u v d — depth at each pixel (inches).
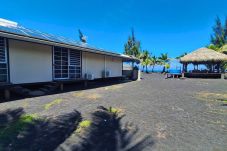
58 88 420.8
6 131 153.6
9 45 333.4
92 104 262.1
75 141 135.1
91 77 556.4
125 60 904.3
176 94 359.3
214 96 334.0
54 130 157.3
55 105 253.4
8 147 125.0
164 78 946.1
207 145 129.7
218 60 888.3
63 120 185.0
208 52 950.4
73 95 340.8
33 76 382.9
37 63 392.8
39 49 397.4
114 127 165.5
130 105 256.5
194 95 346.0
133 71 852.0
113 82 671.8
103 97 322.0
